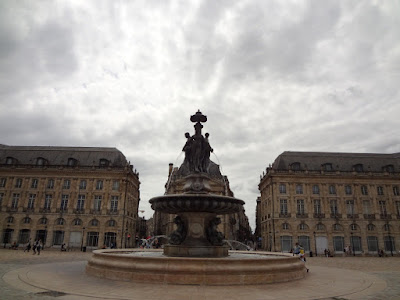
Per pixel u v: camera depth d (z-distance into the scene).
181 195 12.87
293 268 12.02
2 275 12.86
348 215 54.62
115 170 55.97
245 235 89.75
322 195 55.50
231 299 8.00
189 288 9.37
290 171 56.28
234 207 13.64
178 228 14.34
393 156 62.00
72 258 27.86
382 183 56.12
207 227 14.27
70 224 53.66
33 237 53.06
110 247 49.97
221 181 57.34
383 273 18.33
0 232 53.31
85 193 55.19
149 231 93.75
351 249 52.78
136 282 10.25
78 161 58.03
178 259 10.35
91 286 9.70
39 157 57.47
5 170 55.84
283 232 54.00
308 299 8.38
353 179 56.19
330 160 59.84
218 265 10.28
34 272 13.63
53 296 8.25
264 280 10.59
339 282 12.20
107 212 54.25
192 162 15.22
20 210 54.25
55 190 55.19
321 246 53.31
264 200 63.06
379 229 54.19
